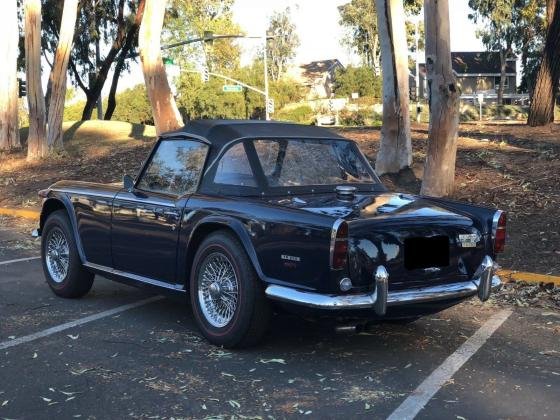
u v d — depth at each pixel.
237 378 4.64
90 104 29.94
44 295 7.03
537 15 46.56
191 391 4.41
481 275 5.00
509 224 8.95
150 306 6.59
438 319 6.21
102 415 4.05
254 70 63.50
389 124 11.56
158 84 15.45
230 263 5.03
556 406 4.23
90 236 6.40
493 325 6.02
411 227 4.80
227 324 5.11
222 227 5.19
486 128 17.00
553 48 16.58
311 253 4.53
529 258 7.93
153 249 5.70
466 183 10.55
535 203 9.38
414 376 4.73
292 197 5.25
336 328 4.77
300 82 79.88
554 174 10.42
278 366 4.89
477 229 5.14
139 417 4.02
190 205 5.35
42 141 18.03
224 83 60.16
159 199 5.69
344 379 4.65
